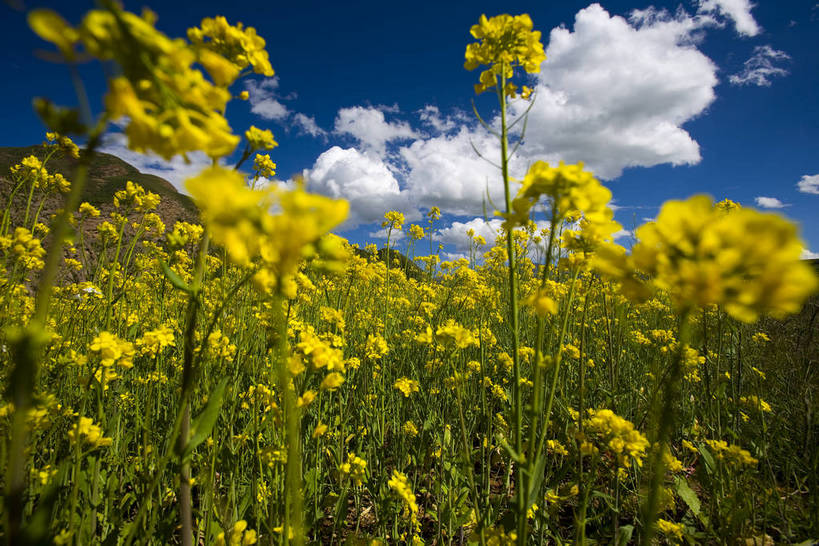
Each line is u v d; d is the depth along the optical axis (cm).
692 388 415
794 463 309
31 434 177
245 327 333
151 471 228
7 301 289
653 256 87
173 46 76
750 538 255
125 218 366
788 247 74
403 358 421
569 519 288
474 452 327
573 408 369
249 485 247
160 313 411
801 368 366
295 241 77
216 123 83
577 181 123
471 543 201
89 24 69
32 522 84
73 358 212
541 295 131
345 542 223
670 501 234
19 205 473
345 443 318
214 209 73
